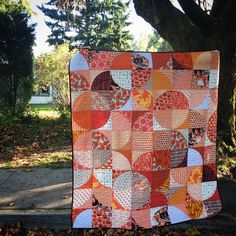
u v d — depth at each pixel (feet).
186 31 24.53
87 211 12.64
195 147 13.24
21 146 27.58
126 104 12.57
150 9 25.62
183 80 12.92
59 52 64.28
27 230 13.61
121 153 12.66
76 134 12.49
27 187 16.66
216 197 13.62
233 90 23.45
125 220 12.64
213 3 25.13
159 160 12.87
